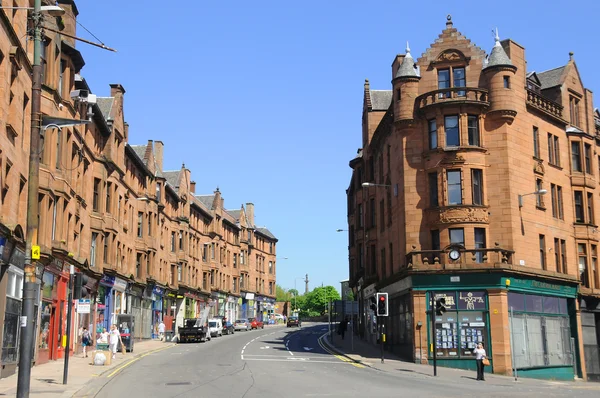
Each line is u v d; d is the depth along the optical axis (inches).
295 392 743.1
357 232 2160.4
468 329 1280.8
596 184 1664.6
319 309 5812.0
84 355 1311.5
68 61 1233.4
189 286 2733.8
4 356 873.5
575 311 1515.7
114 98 1739.7
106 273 1660.9
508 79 1379.2
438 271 1294.3
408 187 1385.3
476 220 1322.6
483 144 1360.7
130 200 1951.3
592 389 984.3
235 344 1857.8
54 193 1147.3
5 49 840.3
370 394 735.1
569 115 1627.7
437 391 792.9
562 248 1525.6
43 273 1122.0
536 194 1427.2
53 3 1114.1
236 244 3742.6
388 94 1975.9
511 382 1051.9
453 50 1414.9
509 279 1295.5
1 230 824.3
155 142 2576.3
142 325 2128.4
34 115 606.9
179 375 945.5
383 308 1229.1
